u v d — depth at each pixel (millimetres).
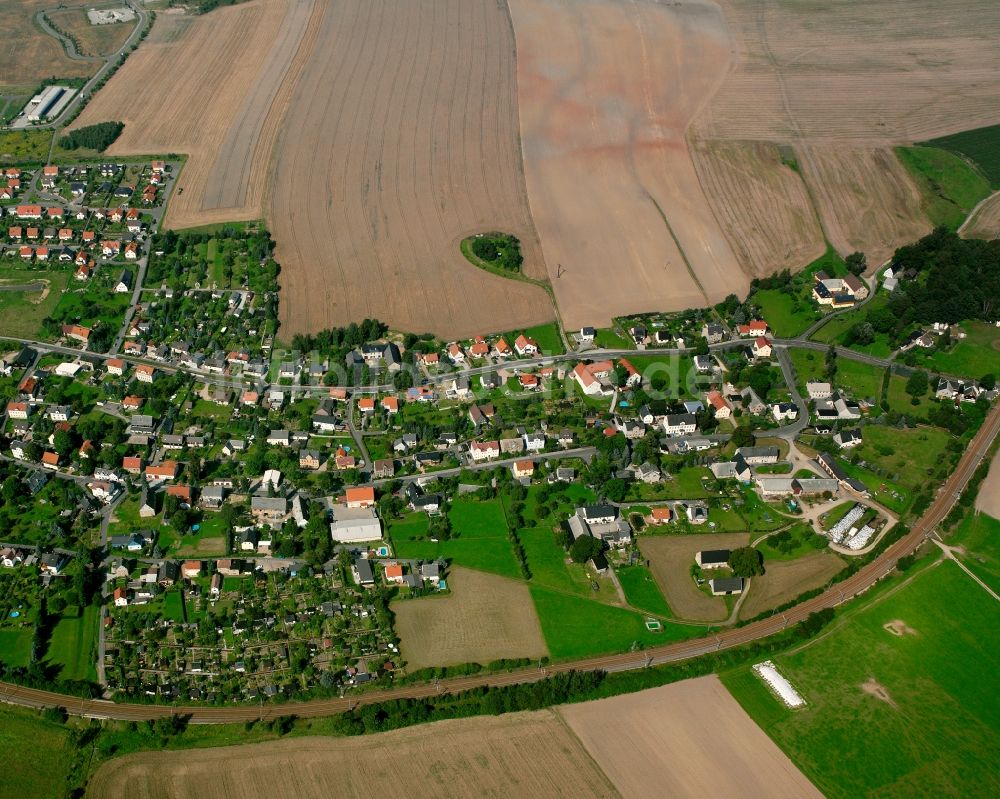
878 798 190375
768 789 191625
